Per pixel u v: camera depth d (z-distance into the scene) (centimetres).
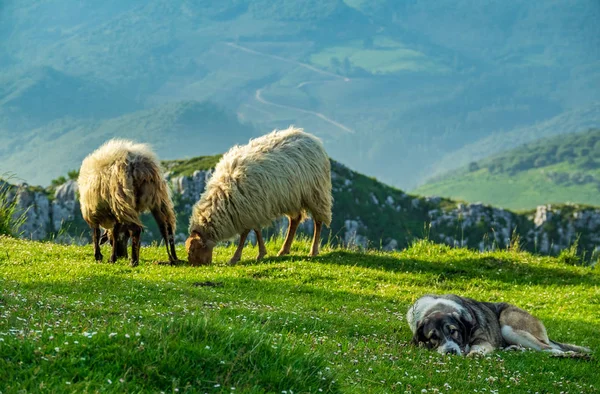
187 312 980
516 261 1823
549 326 1234
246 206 1648
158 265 1582
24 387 525
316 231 1798
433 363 851
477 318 1012
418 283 1573
